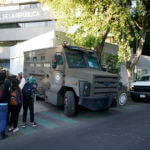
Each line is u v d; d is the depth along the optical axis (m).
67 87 7.10
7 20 30.92
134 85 10.93
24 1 30.92
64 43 7.32
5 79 4.71
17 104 5.04
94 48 11.40
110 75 6.95
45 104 9.22
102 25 10.22
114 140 4.63
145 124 6.09
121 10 10.68
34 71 9.59
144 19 12.89
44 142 4.50
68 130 5.42
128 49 11.27
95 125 5.94
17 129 5.30
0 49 25.78
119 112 8.00
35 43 15.12
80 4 10.41
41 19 29.33
